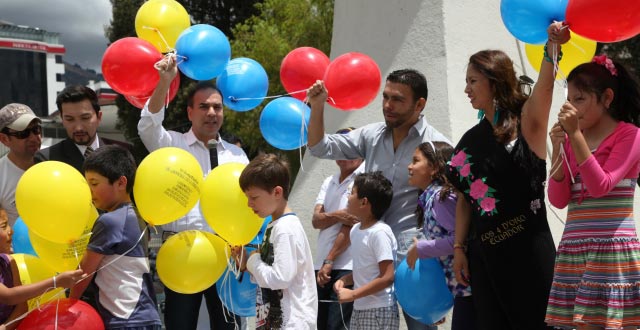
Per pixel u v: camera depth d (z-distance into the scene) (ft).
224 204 12.39
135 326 11.55
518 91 11.44
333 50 23.00
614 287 9.91
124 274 11.66
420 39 19.16
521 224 10.88
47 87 136.15
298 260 11.82
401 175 14.16
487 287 11.25
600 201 10.20
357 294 13.09
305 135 15.06
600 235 10.11
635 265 10.01
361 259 13.62
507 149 11.05
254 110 46.83
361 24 21.53
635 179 10.36
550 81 10.55
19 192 11.24
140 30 14.66
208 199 12.56
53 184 11.13
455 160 11.44
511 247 10.90
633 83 10.46
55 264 12.00
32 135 14.37
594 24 10.09
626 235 10.07
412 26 19.45
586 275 10.12
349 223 15.38
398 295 13.01
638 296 9.93
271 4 52.19
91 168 11.80
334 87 13.85
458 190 11.51
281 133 15.08
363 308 13.61
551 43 10.51
